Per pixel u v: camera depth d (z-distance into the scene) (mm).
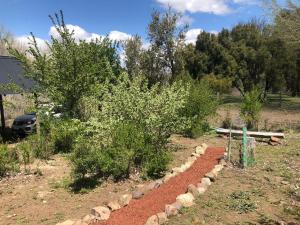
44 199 8188
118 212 6852
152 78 32438
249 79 36062
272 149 13250
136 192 7648
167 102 10672
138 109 10391
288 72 33531
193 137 15297
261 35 38719
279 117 25438
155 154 9820
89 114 14727
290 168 10336
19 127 19422
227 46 39750
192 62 40406
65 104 15430
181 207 7016
